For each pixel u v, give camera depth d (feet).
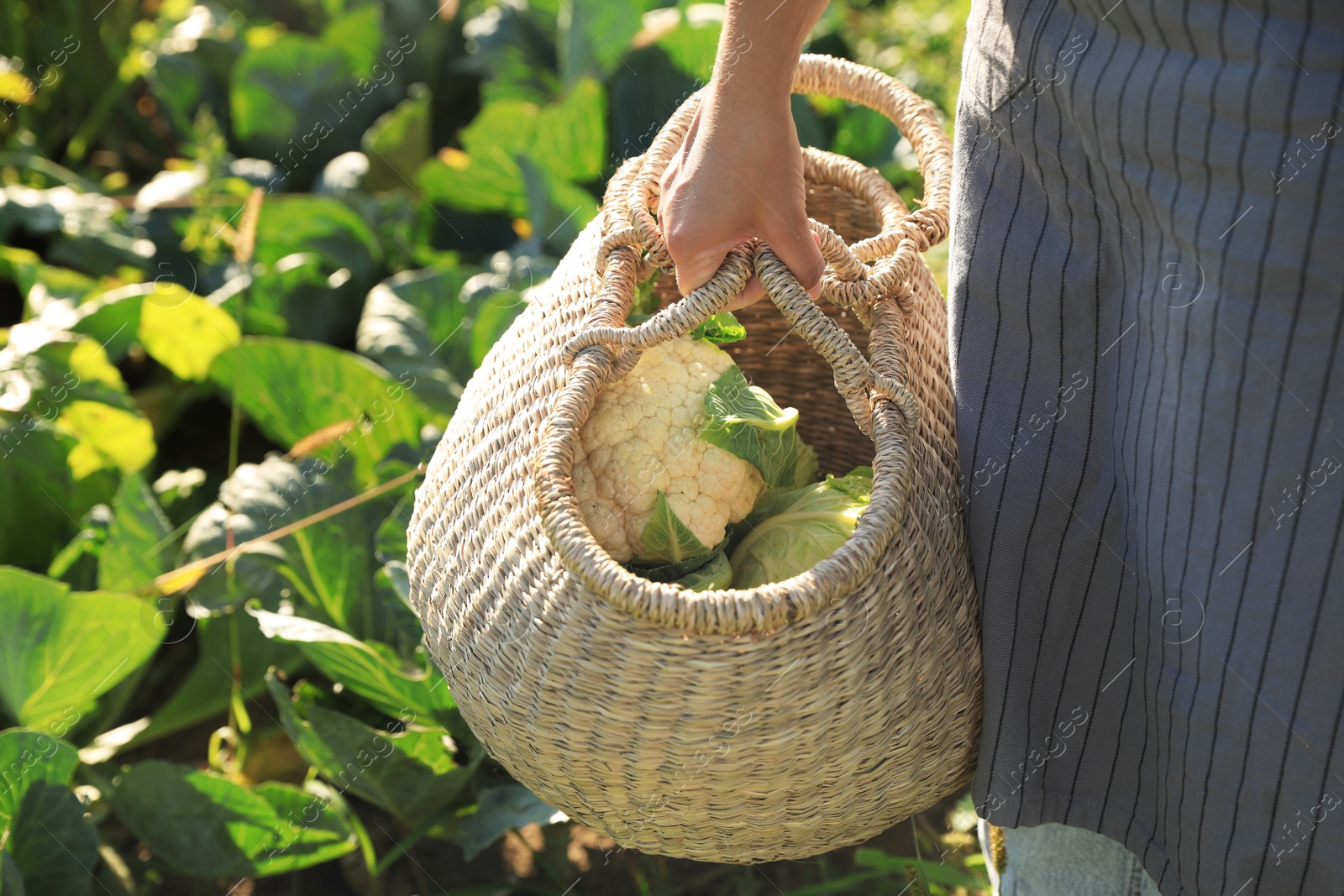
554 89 11.89
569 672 3.81
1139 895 4.66
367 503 7.07
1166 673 3.91
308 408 7.83
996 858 5.17
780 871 6.20
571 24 10.65
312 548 6.79
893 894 5.95
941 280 7.14
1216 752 3.78
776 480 5.02
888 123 10.19
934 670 4.09
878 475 3.89
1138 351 3.80
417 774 5.92
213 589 6.64
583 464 4.71
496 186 10.30
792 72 4.05
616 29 10.40
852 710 3.83
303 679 7.18
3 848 5.28
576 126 10.02
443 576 4.46
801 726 3.77
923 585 4.04
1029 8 3.70
